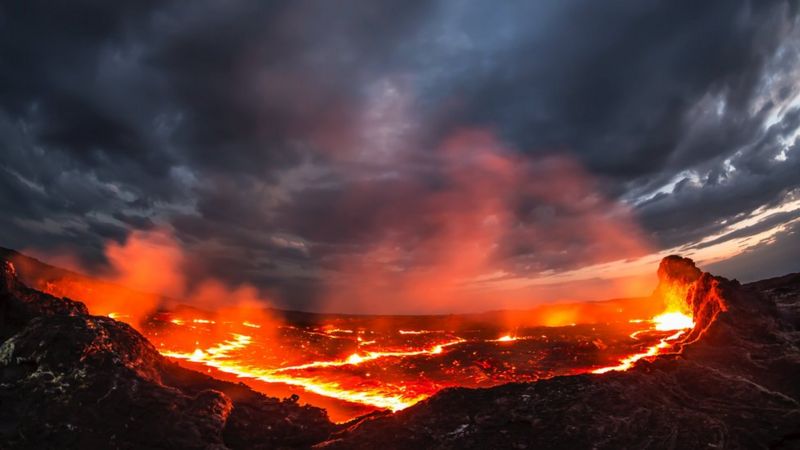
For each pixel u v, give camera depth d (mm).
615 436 10711
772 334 16656
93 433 10508
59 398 11344
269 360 24391
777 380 14078
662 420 11469
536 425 11266
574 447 10344
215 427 11359
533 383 13633
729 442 10648
